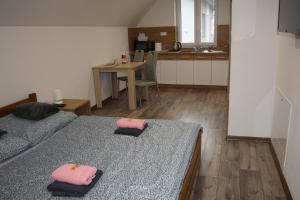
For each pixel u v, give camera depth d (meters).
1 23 2.82
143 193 1.53
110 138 2.37
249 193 2.31
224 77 6.02
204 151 3.10
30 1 2.85
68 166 1.74
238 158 2.92
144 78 5.25
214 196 2.29
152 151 2.06
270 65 3.04
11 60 3.00
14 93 3.06
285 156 2.34
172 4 6.34
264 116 3.22
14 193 1.61
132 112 4.66
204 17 6.34
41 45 3.48
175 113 4.54
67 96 4.10
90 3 3.94
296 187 2.00
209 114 4.42
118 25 5.83
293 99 2.19
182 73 6.30
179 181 1.71
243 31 3.03
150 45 6.54
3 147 2.10
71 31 4.14
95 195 1.54
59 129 2.66
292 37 2.21
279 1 2.60
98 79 4.81
